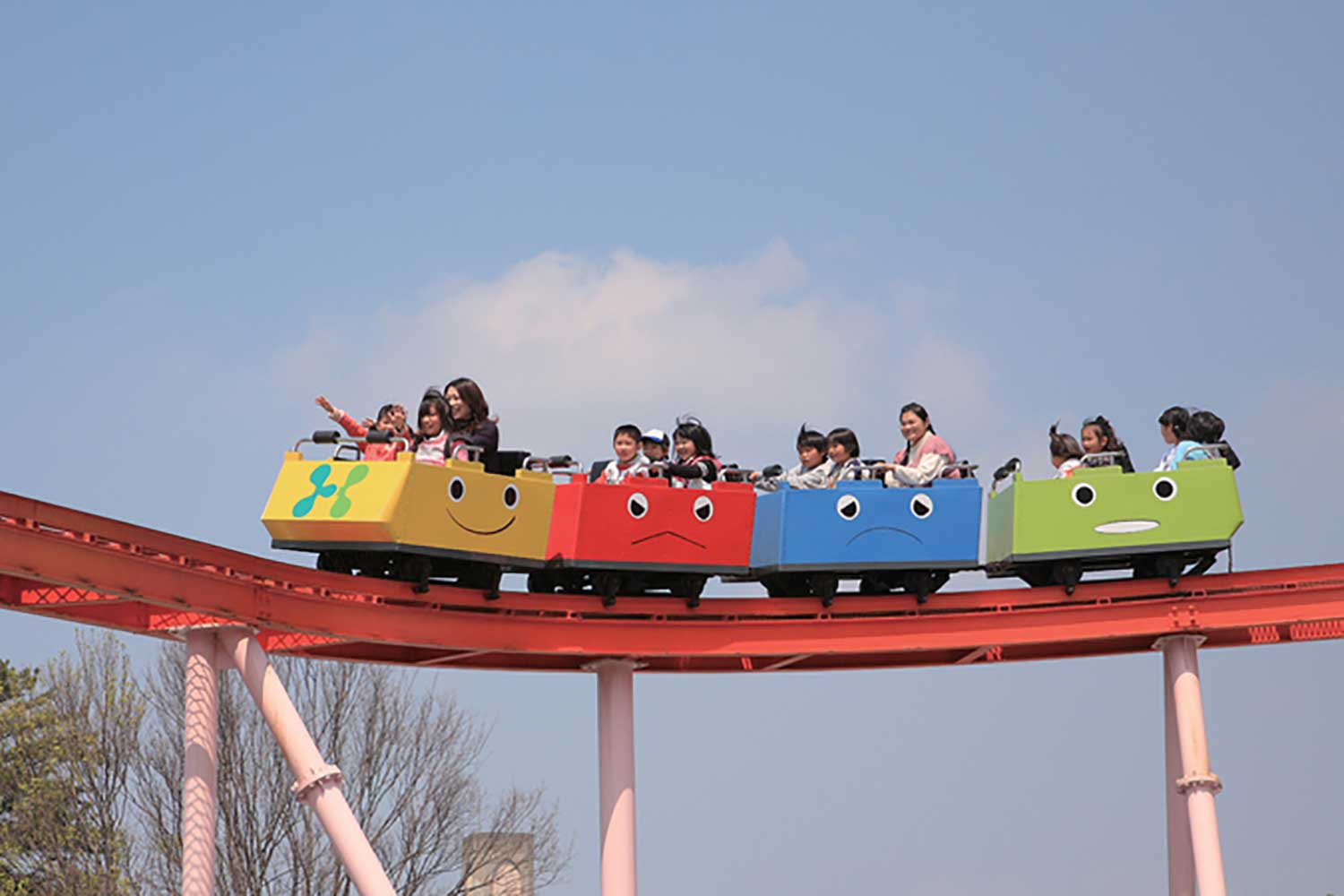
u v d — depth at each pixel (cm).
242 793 4844
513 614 2852
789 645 2962
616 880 2916
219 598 2480
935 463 2914
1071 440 2953
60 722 5228
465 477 2648
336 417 2650
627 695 2984
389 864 4928
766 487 2978
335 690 5016
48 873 5031
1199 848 2884
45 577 2256
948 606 2966
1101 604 2945
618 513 2797
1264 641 3044
